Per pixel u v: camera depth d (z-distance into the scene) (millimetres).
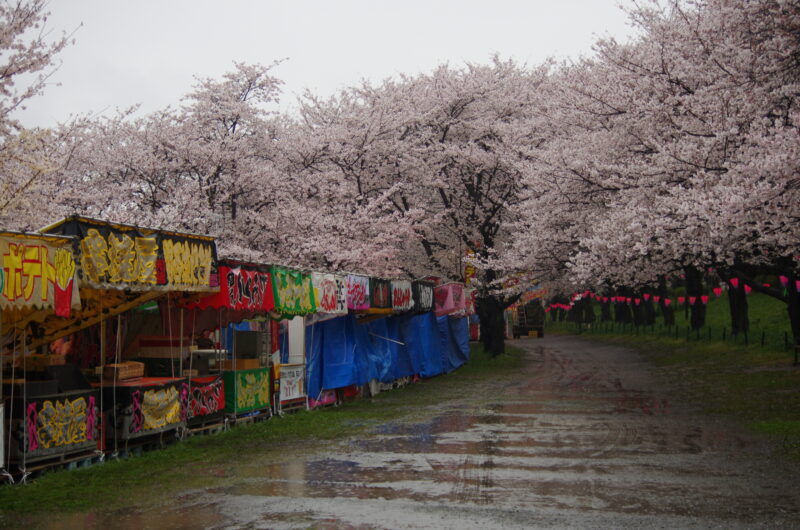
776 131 14586
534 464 9680
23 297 7508
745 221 13953
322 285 15266
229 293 11734
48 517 7078
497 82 31312
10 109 12203
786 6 14016
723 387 18312
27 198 13914
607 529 6512
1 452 7910
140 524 6824
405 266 32500
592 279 23766
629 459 9961
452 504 7492
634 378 22875
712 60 16953
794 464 9375
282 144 26109
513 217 31062
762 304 45094
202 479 8836
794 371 19016
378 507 7391
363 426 13641
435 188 31766
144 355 12359
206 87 24781
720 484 8312
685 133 17766
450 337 28406
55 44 12219
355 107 31141
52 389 9172
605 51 19969
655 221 16109
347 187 26203
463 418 14703
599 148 20781
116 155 22203
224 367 13797
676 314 55344
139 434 10211
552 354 35719
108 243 8992
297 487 8383
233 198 23797
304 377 16047
